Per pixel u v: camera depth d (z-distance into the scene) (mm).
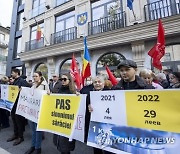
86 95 2805
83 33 10836
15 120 4266
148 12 8539
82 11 11328
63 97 3000
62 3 12742
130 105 2215
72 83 3143
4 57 26203
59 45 11352
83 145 4035
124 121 2238
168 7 8078
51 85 7266
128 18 9141
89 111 2646
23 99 3941
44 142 4266
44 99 3285
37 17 14359
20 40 16547
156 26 7664
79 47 10383
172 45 7945
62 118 2934
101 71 9961
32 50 13125
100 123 2469
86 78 5168
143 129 2066
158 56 4441
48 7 13539
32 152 3494
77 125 2834
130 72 2402
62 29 12719
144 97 2111
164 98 1967
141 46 8312
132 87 2430
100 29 10109
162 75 4613
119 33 8719
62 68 12078
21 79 4426
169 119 1904
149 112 2049
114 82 4301
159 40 4457
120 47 9289
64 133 2832
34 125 3521
